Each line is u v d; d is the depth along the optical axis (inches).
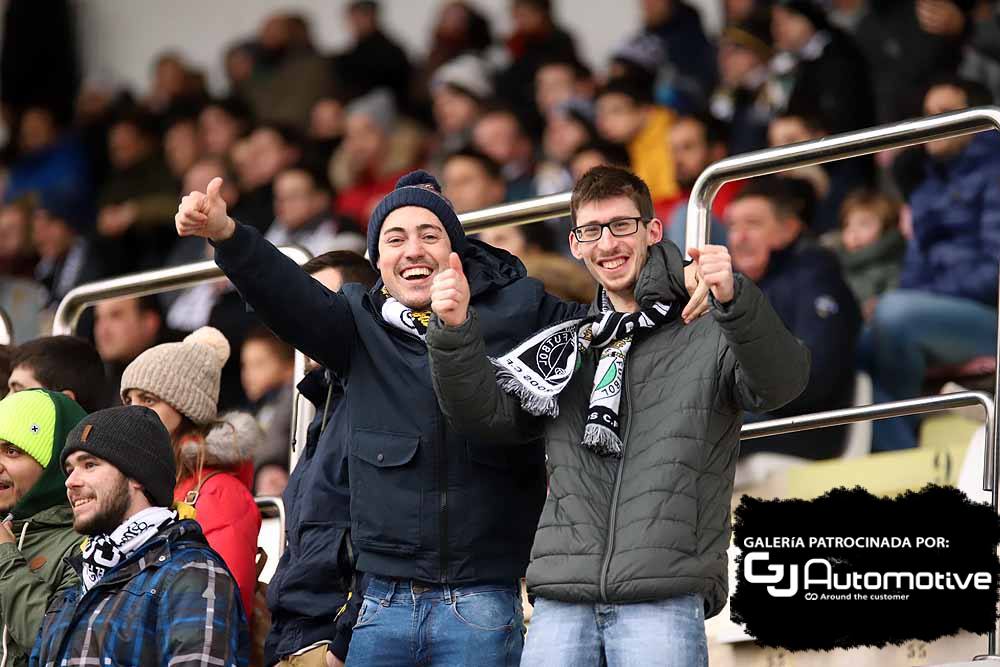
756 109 994.1
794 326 787.4
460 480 466.6
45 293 1285.7
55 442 541.3
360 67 1301.7
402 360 476.1
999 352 488.1
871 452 738.8
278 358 981.8
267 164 1249.4
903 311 778.2
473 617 460.8
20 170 1456.7
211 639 444.1
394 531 465.4
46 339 606.9
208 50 1528.1
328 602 496.1
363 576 481.4
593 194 462.0
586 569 423.2
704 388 435.2
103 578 455.8
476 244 505.7
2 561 512.7
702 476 430.6
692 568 419.5
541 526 435.5
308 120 1328.7
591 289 773.9
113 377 1011.9
